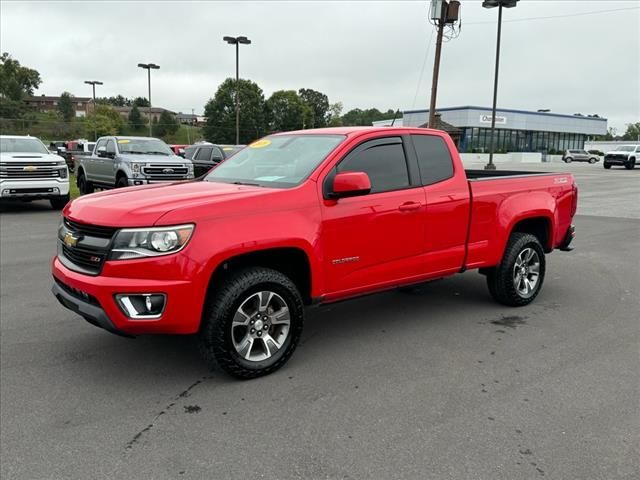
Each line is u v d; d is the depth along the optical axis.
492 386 3.97
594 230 11.73
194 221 3.71
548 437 3.27
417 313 5.75
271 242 3.97
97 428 3.40
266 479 2.88
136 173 14.94
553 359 4.48
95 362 4.45
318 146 4.73
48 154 15.17
